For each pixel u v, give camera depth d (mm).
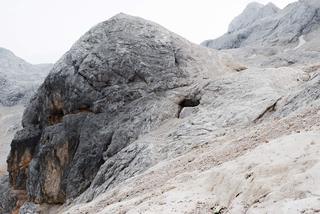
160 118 40969
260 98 35844
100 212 20719
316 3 128875
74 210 26297
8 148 90688
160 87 45688
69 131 46312
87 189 38281
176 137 34188
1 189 56531
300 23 127562
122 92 45750
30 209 46375
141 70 46875
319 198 11852
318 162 13586
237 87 39625
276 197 12938
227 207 14914
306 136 16375
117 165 35188
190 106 42812
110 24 52125
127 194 23750
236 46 155500
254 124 30969
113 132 42375
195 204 16125
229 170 16797
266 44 128500
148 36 50125
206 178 18125
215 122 34125
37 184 47875
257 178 14625
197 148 30172
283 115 28156
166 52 48938
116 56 47844
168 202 17219
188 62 49062
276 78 40750
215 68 50500
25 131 53531
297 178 13141
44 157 47562
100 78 47094
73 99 47500
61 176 45531
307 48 109250
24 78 159750
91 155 42562
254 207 13156
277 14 153750
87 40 51344
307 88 28500
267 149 16781
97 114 45562
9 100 126750
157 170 27391
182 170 23438
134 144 36156
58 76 49844
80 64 48812
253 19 177625
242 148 21234
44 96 51969
